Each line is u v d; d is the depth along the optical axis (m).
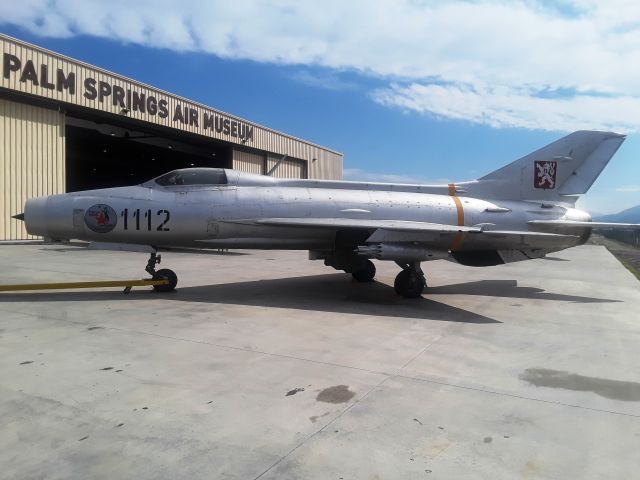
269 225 9.46
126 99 24.08
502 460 3.24
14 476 2.90
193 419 3.75
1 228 20.28
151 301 8.74
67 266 13.95
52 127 22.05
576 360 5.66
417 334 6.74
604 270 16.66
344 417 3.85
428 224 9.56
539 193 11.76
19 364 5.01
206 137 29.00
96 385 4.43
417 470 3.08
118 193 9.55
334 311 8.23
